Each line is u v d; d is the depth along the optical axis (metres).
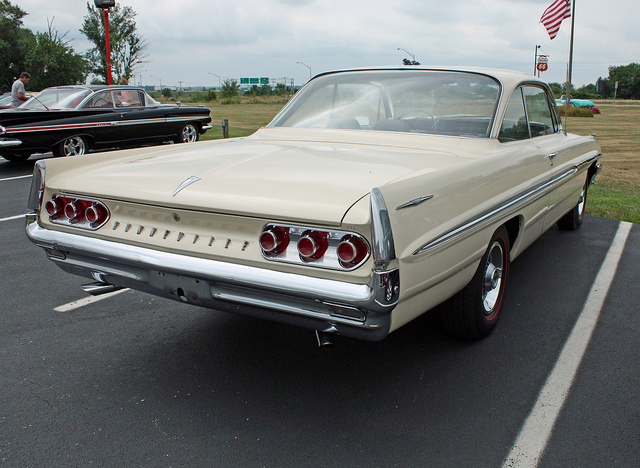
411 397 2.56
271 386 2.67
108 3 14.02
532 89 3.83
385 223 1.92
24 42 34.69
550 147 3.88
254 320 3.47
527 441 2.23
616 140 17.67
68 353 3.01
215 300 2.30
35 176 2.76
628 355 2.98
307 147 3.01
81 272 2.71
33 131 9.30
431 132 3.19
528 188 3.26
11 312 3.57
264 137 3.47
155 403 2.52
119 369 2.84
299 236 2.05
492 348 3.06
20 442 2.22
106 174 2.65
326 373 2.79
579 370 2.81
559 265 4.57
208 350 3.05
